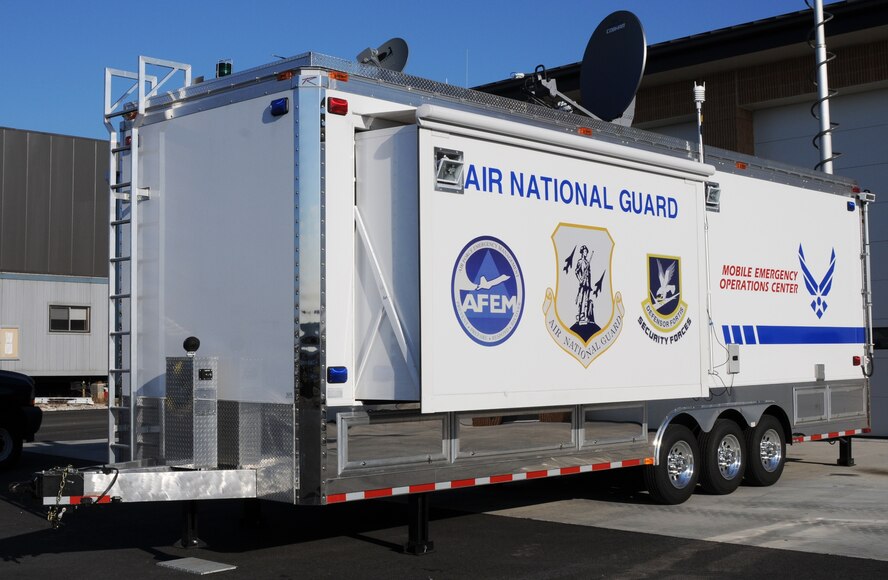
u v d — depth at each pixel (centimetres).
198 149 738
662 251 895
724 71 1822
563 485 1102
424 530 749
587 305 812
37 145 3189
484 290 723
